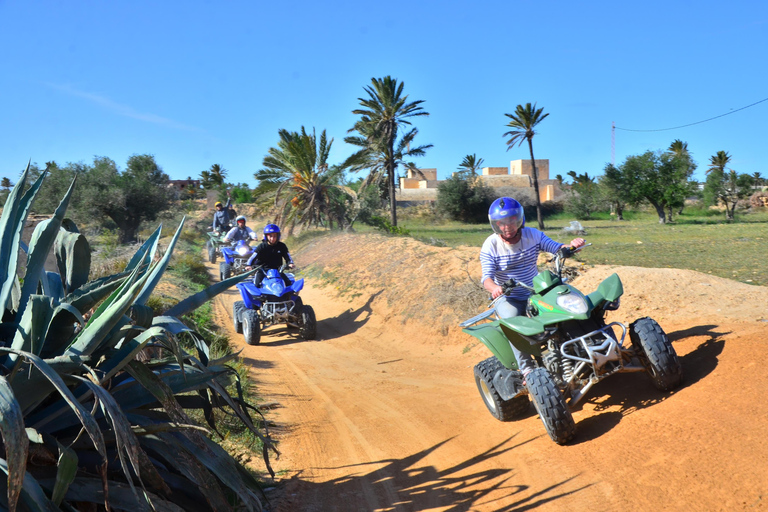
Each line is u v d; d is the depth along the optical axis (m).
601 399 4.95
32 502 2.39
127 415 3.20
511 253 5.34
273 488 4.12
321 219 32.47
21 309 3.27
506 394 5.16
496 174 83.06
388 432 5.43
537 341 4.62
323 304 14.06
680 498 3.17
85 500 2.72
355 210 33.84
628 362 4.66
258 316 10.64
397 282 13.05
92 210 25.52
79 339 2.79
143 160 28.08
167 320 3.14
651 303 7.23
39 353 2.81
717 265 12.42
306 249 23.88
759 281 9.42
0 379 2.30
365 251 17.31
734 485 3.10
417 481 4.18
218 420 5.45
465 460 4.49
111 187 25.97
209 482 3.06
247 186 74.94
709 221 44.34
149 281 3.51
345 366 8.78
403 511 3.69
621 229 34.62
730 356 4.67
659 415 4.20
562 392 4.59
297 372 8.45
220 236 25.05
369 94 38.03
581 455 4.09
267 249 11.47
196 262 20.78
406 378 7.82
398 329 10.77
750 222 40.06
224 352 8.71
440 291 10.97
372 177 41.12
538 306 4.66
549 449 4.38
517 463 4.25
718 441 3.56
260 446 5.04
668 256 15.18
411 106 37.81
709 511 2.98
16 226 3.42
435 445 4.95
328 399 6.87
